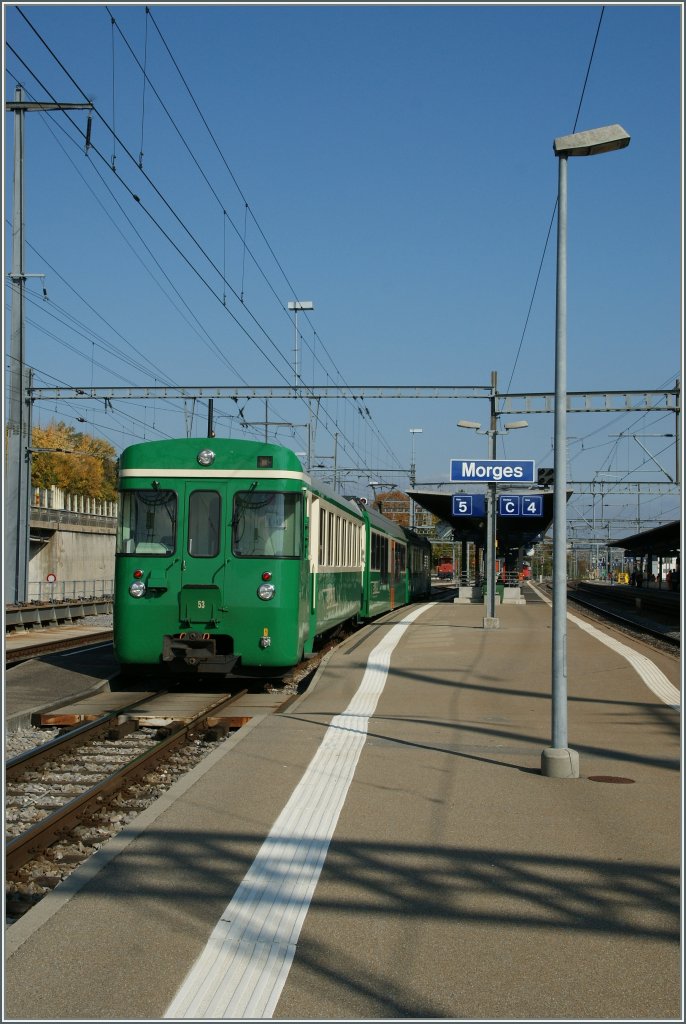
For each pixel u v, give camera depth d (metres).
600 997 4.69
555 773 9.38
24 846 7.40
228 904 5.76
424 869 6.48
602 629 27.38
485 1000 4.65
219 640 15.52
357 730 11.91
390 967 4.97
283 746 10.73
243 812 7.86
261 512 15.47
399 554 38.41
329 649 22.67
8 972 4.85
